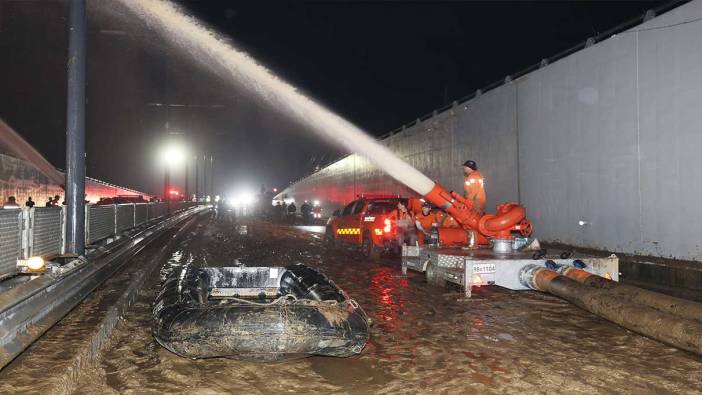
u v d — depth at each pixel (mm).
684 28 11648
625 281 11812
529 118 17594
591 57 14562
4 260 6496
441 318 8195
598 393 5125
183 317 5484
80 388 5105
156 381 5371
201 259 15445
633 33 13055
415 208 14859
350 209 17844
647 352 6461
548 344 6789
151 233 18953
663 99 12219
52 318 6133
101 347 6355
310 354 5613
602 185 14211
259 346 5426
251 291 8062
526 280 9281
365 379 5504
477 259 9531
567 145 15648
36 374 4883
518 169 18312
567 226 15695
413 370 5777
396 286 11008
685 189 11672
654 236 12523
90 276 8375
